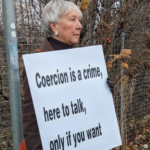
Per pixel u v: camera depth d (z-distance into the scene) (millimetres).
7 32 1333
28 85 1019
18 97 1394
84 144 1035
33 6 2316
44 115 940
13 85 1371
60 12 1113
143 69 2617
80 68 1078
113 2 2371
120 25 2438
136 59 2377
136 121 3113
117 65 2449
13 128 1404
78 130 1023
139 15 2598
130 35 2525
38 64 958
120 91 2678
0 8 2234
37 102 931
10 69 1365
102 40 2271
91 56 1128
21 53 2277
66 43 1200
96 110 1098
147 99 3273
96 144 1074
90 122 1068
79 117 1038
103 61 1167
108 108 1139
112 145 1121
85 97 1072
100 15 2320
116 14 2254
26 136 1024
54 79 990
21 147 1157
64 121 990
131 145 2736
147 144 2789
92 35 2348
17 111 1390
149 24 2785
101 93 1130
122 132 2621
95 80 1124
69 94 1022
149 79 3162
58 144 958
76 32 1169
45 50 1146
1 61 2314
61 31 1152
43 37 2393
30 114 1010
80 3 1895
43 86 957
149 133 2967
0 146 2420
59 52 1024
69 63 1047
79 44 2365
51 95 970
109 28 2156
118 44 2592
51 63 994
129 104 2877
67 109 1006
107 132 1116
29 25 2277
